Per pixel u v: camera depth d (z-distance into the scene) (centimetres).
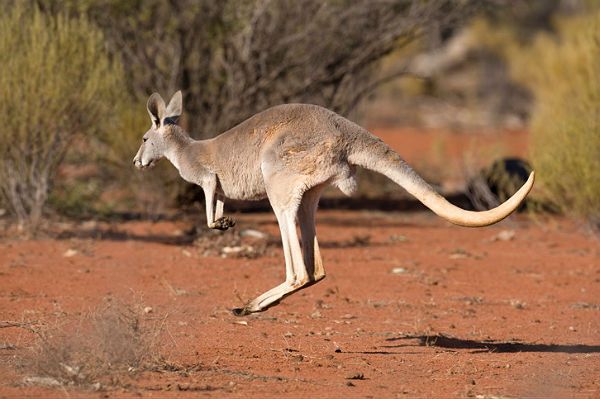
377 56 5247
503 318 2836
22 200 4153
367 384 2034
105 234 4094
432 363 2264
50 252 3681
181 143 2469
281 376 2067
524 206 5231
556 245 4309
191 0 4769
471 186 5275
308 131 2267
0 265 3394
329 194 5791
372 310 2906
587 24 5053
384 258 3831
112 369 2027
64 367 1972
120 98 4278
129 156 4528
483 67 12800
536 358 2338
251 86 4928
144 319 2561
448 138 10244
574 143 4362
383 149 2255
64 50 4031
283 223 2272
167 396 1872
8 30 4019
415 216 5106
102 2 4625
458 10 5325
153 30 4862
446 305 3008
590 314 2920
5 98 3941
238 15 4891
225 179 2383
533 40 11025
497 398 1931
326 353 2328
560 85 5088
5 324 2522
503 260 3875
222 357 2233
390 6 5172
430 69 12925
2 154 4028
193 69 4931
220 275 3347
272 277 3341
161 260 3594
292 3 4994
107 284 3119
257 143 2317
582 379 2139
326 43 5066
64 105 3984
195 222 4272
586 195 4334
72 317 2603
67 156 4622
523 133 11006
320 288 3222
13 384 1927
